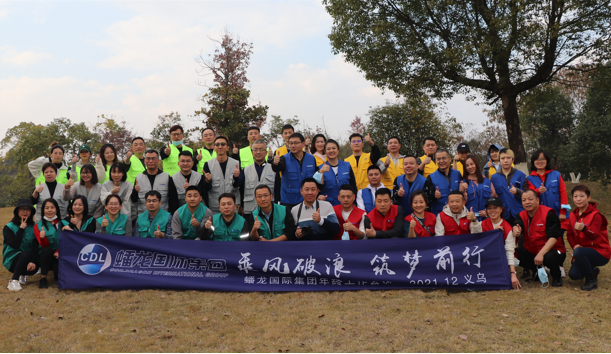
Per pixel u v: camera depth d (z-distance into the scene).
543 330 4.04
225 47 27.69
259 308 4.82
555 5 13.83
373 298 5.11
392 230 5.76
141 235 6.16
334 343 3.83
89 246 5.72
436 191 6.13
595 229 5.46
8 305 5.05
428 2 14.98
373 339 3.90
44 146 34.19
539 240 5.71
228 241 5.65
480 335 3.96
